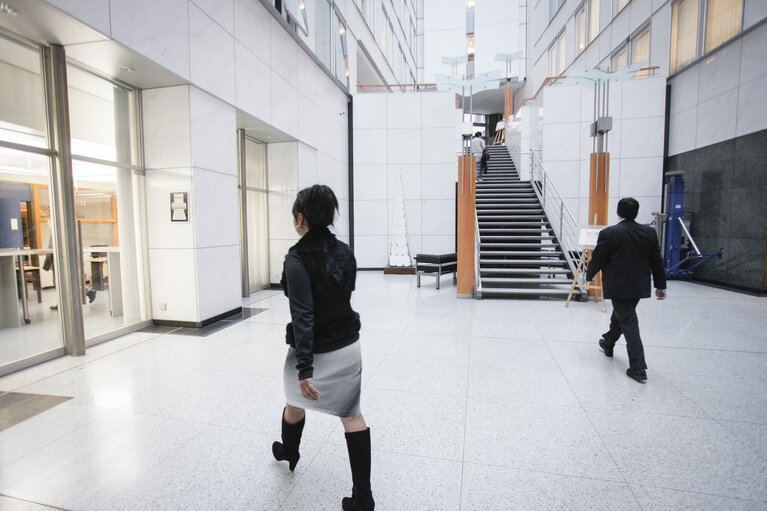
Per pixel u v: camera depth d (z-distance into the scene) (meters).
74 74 5.03
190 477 2.38
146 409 3.29
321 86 10.81
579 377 3.95
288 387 2.10
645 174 11.70
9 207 4.23
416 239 13.12
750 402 3.36
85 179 5.12
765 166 8.21
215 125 6.28
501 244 9.52
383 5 17.16
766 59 8.15
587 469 2.43
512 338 5.32
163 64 5.15
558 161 12.04
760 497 2.16
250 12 7.25
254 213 9.49
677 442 2.74
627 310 3.95
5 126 4.19
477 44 24.78
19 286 4.32
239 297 7.01
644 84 11.52
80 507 2.12
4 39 4.18
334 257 1.96
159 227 6.00
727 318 6.34
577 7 16.22
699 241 10.22
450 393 3.59
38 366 4.32
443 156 12.91
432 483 2.31
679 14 10.98
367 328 5.86
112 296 5.52
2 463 2.54
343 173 12.73
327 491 2.25
